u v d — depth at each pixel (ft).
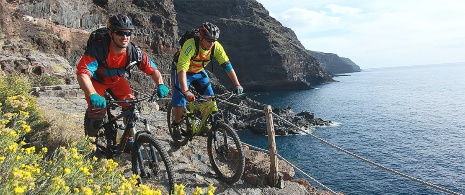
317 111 286.87
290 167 19.47
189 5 544.21
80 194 9.71
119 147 14.60
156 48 257.14
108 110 15.20
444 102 343.05
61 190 9.29
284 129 179.52
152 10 272.31
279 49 504.84
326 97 399.24
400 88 568.00
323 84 637.30
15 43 84.48
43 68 68.44
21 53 79.56
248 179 17.49
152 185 15.51
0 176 9.25
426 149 150.92
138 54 14.23
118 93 15.34
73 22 177.78
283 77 494.18
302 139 167.94
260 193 16.34
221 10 557.74
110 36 13.33
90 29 192.24
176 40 281.95
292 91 484.33
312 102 351.05
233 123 191.83
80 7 188.24
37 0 147.33
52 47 130.41
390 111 279.69
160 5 277.85
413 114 261.03
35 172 10.29
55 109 30.78
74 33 175.01
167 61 261.24
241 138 171.22
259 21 586.45
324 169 122.72
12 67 63.00
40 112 21.35
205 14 548.31
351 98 387.14
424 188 104.53
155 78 14.74
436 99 375.66
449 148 151.53
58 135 18.90
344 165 126.31
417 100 366.63
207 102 17.62
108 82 14.60
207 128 17.65
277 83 495.00
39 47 123.65
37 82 56.80
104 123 15.39
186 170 18.01
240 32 503.20
